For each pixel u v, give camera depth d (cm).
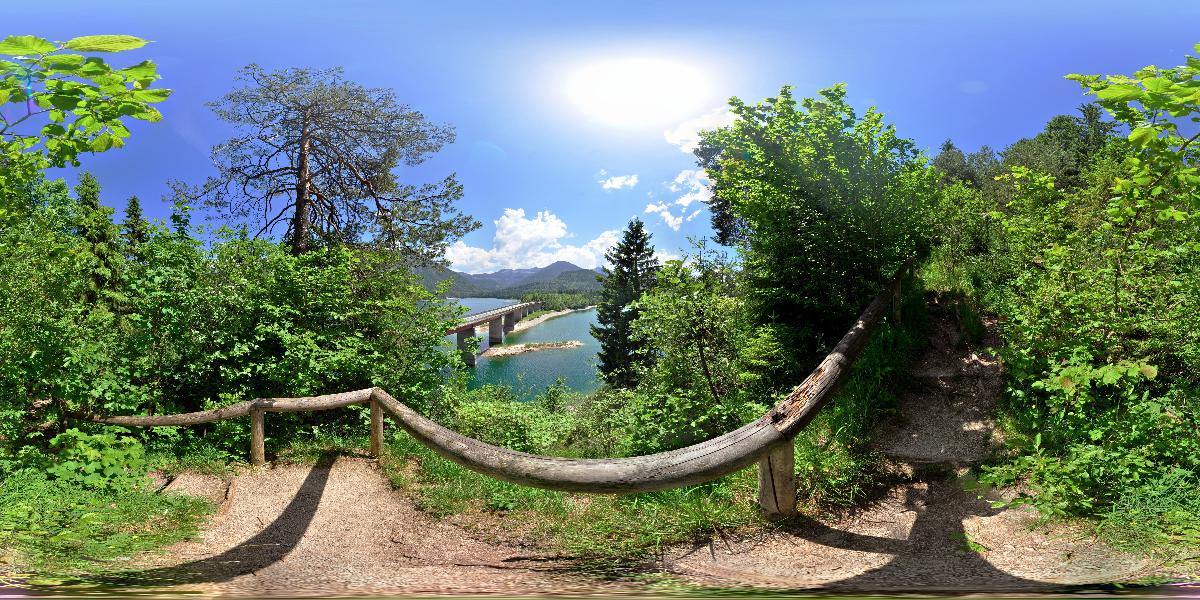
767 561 412
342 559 436
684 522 473
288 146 1612
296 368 746
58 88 299
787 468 468
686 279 686
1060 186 1552
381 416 650
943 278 988
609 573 397
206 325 749
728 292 810
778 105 774
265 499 555
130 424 658
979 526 437
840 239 763
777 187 775
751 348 668
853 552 422
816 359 764
